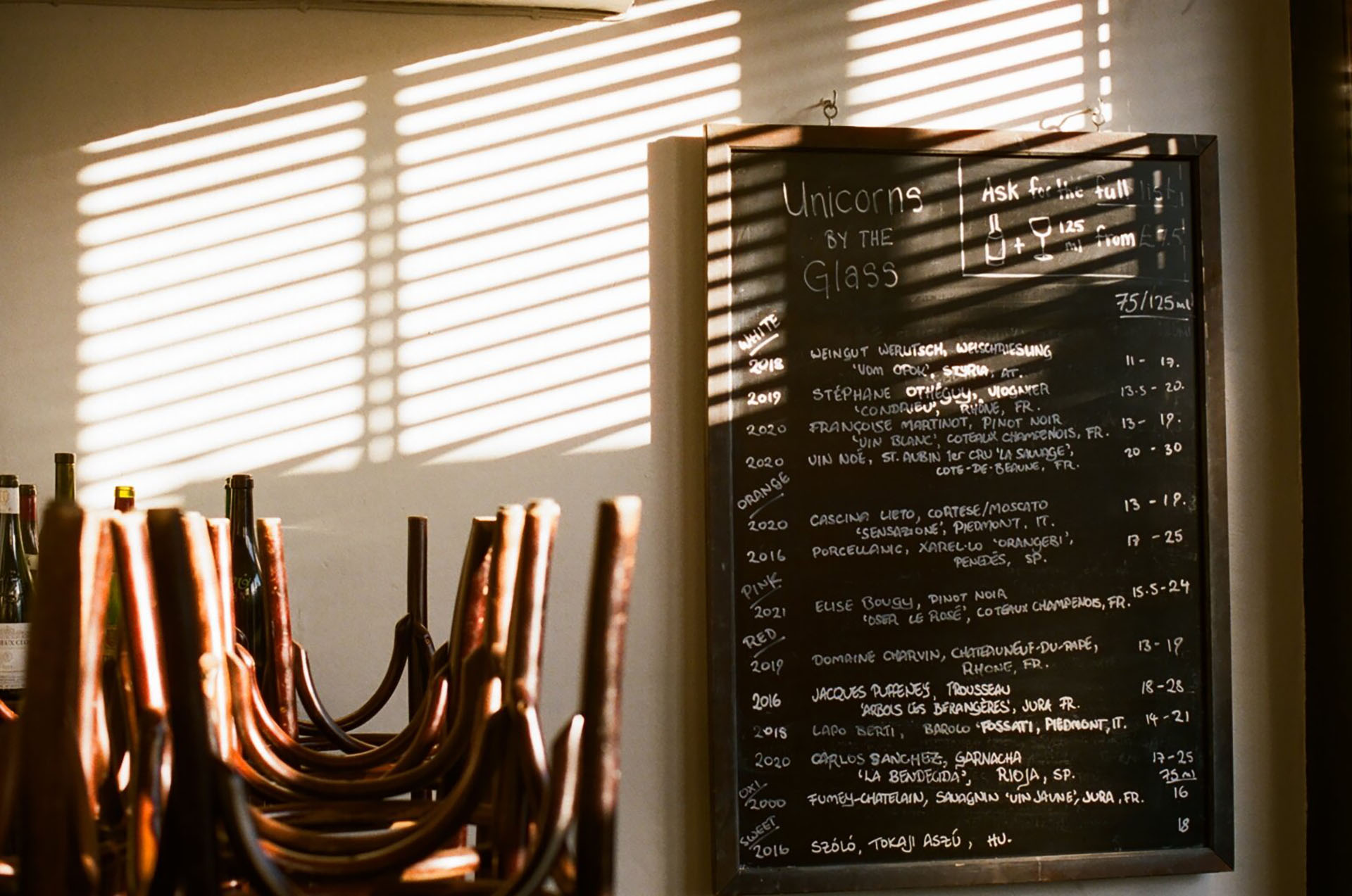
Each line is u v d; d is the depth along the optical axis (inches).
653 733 86.6
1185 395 92.1
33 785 25.7
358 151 85.7
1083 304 91.3
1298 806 92.9
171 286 83.2
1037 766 89.3
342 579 83.7
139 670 31.5
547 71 87.9
